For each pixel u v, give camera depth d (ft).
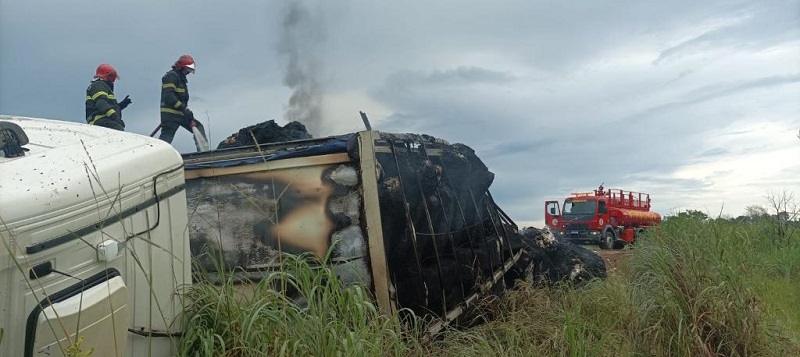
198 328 11.39
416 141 19.80
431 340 16.96
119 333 8.82
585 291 21.07
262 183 17.11
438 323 17.88
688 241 21.80
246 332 11.61
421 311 17.51
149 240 9.93
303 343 11.94
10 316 7.59
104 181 9.16
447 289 19.40
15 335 7.64
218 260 16.69
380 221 16.29
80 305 8.09
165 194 10.77
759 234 35.58
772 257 30.07
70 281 8.34
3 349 7.54
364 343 12.46
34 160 8.99
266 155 18.28
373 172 16.42
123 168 9.69
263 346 11.68
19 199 7.84
